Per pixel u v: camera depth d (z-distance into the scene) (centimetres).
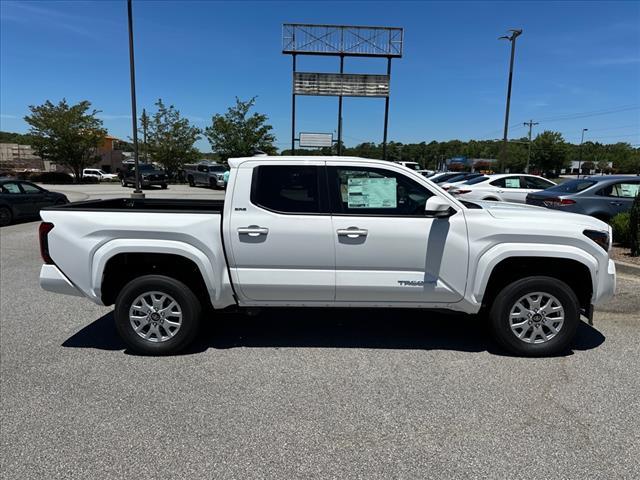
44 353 450
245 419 333
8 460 286
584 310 449
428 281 427
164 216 426
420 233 421
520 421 331
